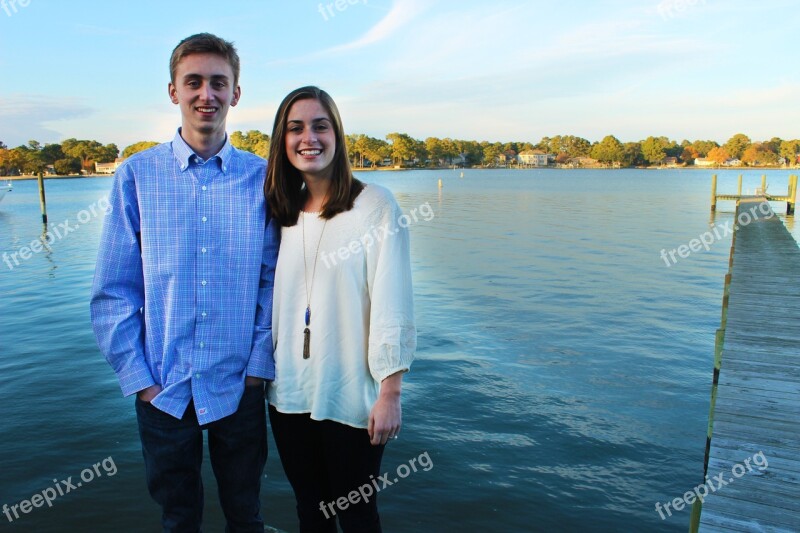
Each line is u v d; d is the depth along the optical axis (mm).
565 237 19562
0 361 7383
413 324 2080
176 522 2195
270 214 2240
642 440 5328
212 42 2111
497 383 6648
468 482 4625
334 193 2094
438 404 6062
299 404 2174
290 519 4234
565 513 4250
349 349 2117
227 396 2162
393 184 67000
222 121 2164
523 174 113875
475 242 18406
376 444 2072
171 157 2143
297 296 2166
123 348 2072
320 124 2059
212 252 2127
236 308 2168
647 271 13492
